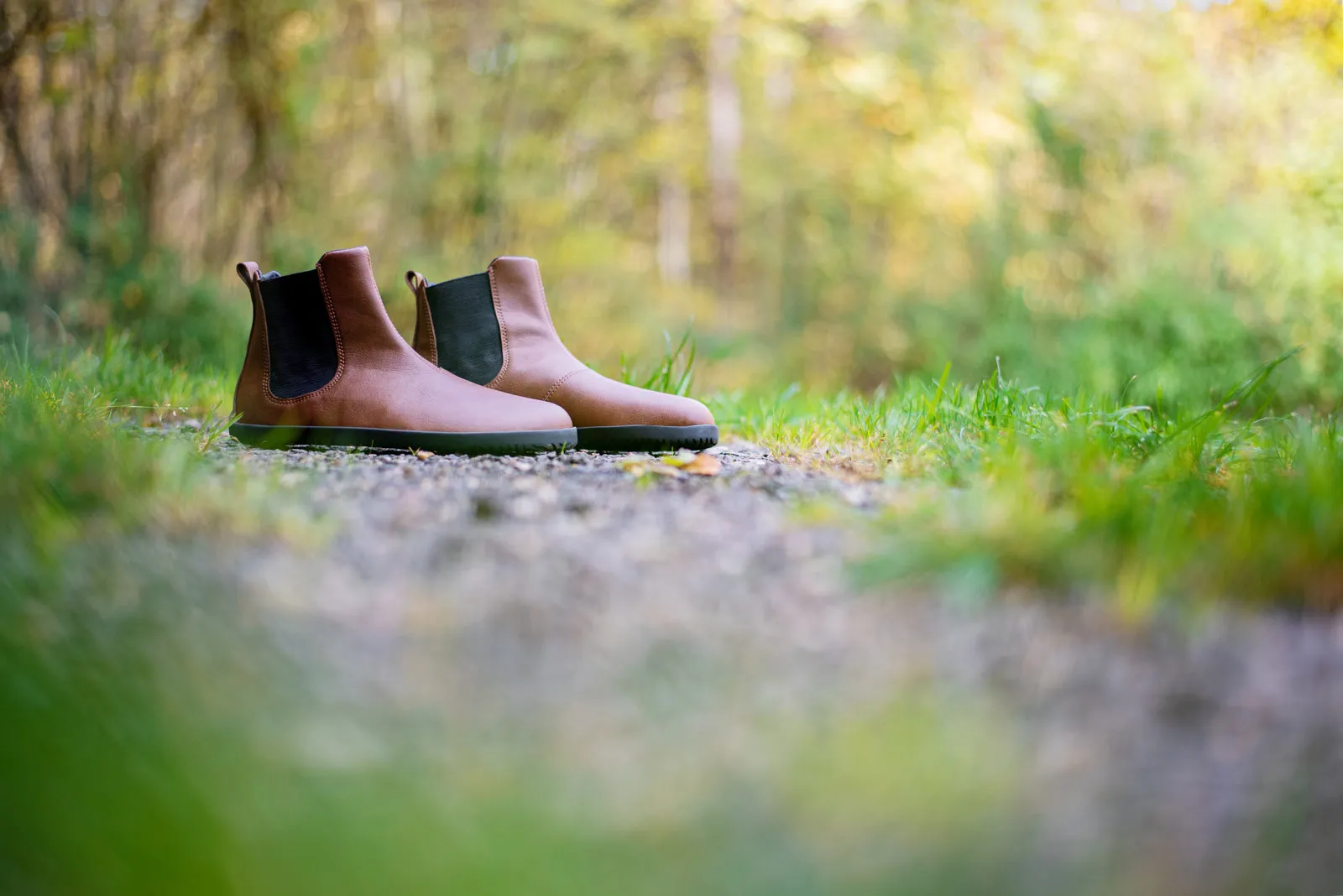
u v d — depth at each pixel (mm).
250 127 3271
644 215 6988
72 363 1812
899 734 681
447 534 979
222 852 542
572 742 667
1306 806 623
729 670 768
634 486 1142
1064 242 4859
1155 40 5137
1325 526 959
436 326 1449
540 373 1439
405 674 742
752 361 5430
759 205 6312
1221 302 3320
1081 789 636
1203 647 833
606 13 4664
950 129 5629
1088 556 924
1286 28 4543
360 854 552
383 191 4043
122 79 2900
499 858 555
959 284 5449
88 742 612
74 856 536
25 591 809
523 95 4582
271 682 714
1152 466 1104
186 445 1161
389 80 4188
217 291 2713
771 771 643
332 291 1374
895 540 954
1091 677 775
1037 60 5402
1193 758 672
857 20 5672
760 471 1241
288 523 972
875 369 5875
